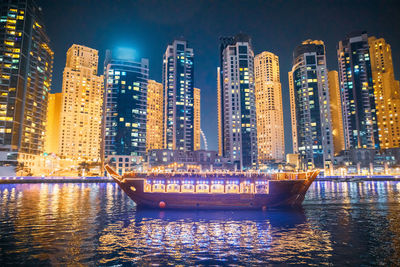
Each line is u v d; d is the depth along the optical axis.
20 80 149.00
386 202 55.66
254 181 45.50
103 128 194.88
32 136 158.75
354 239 27.09
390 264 20.34
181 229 31.28
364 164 194.12
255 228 31.86
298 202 46.22
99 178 162.62
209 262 20.78
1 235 27.80
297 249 23.86
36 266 19.69
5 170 135.38
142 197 46.44
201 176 46.06
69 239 26.61
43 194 72.06
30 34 158.38
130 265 20.06
